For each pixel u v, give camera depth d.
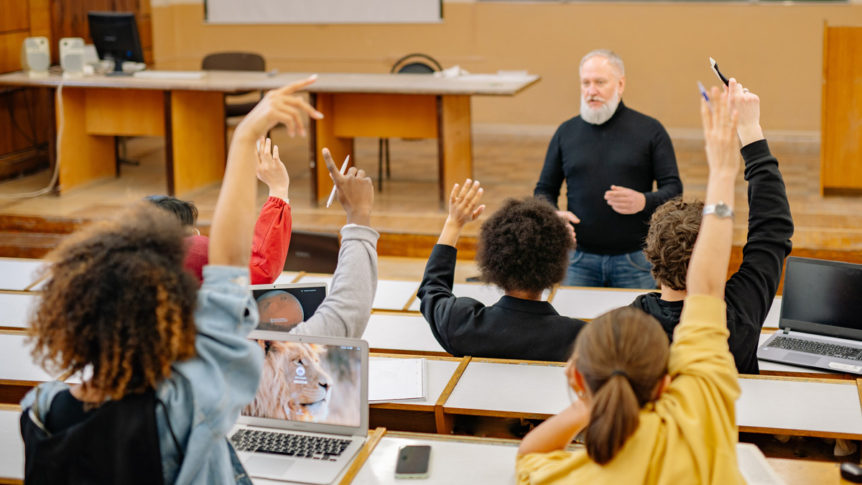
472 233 4.85
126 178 6.22
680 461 1.16
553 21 7.65
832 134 5.25
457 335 2.17
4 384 2.38
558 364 2.18
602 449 1.14
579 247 3.55
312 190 5.41
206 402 1.18
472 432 2.24
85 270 1.14
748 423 1.98
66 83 5.45
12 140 6.14
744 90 1.98
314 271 3.68
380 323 2.77
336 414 1.85
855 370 2.32
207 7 8.20
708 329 1.27
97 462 1.17
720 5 7.28
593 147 3.47
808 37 7.18
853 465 1.74
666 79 7.51
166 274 1.16
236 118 8.16
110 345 1.13
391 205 5.46
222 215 1.26
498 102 7.91
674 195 3.34
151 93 5.77
